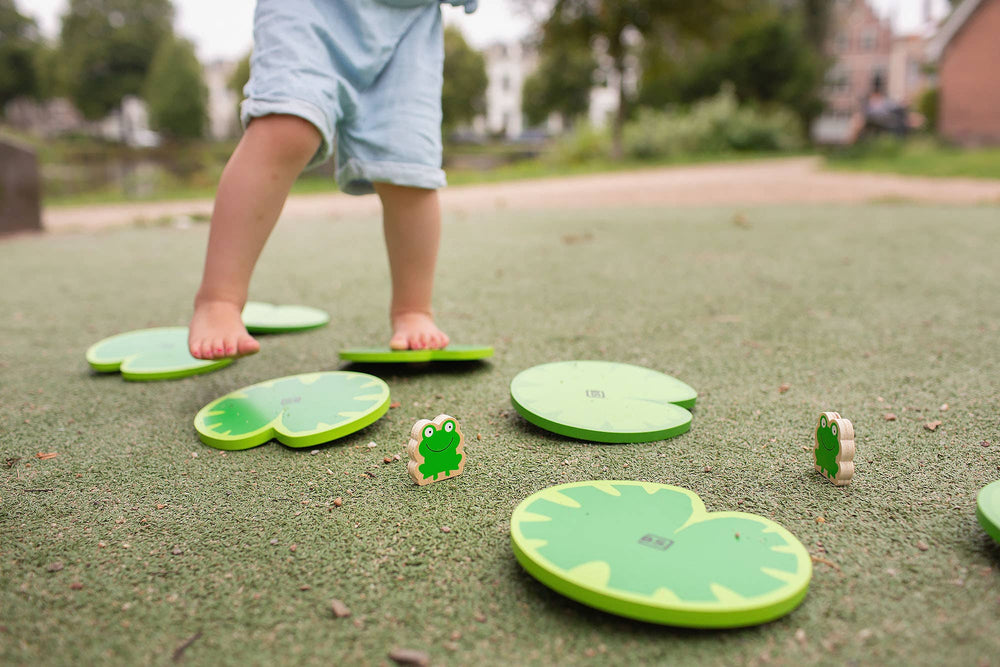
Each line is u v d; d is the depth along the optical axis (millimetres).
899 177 4496
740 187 4141
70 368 927
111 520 552
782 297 1246
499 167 9008
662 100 12188
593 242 2014
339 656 418
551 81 18109
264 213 741
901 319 1083
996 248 1739
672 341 985
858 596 458
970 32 8750
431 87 816
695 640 428
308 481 605
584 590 439
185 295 1407
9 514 562
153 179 6211
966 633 427
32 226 2686
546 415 688
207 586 476
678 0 7316
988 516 495
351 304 1254
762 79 11891
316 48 729
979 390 783
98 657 419
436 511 557
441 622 442
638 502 529
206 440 672
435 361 916
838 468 580
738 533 493
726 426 700
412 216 837
